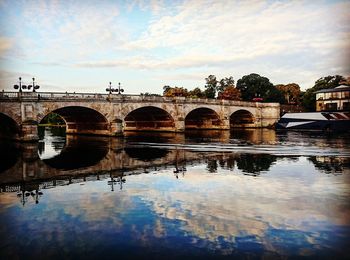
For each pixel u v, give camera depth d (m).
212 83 164.50
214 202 21.06
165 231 16.45
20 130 60.84
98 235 16.08
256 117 112.81
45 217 18.69
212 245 14.88
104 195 23.16
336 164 34.38
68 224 17.56
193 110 98.81
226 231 16.39
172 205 20.56
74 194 23.58
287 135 77.81
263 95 139.38
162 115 92.19
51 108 63.72
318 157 39.41
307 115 95.88
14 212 19.61
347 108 95.62
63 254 14.20
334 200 21.20
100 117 75.88
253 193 23.06
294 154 42.28
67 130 94.69
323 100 100.25
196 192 23.58
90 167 34.78
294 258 13.70
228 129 102.50
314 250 14.34
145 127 101.94
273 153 43.59
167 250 14.47
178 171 31.64
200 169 32.50
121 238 15.72
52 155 44.72
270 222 17.50
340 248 14.48
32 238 15.82
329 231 16.28
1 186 26.22
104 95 72.88
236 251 14.31
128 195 23.03
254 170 31.52
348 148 48.41
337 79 121.25
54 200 22.09
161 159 39.53
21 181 28.09
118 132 75.06
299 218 18.05
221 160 38.09
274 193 22.98
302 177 28.03
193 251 14.35
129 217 18.48
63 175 30.59
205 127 110.19
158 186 25.56
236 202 21.00
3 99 57.78
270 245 14.84
